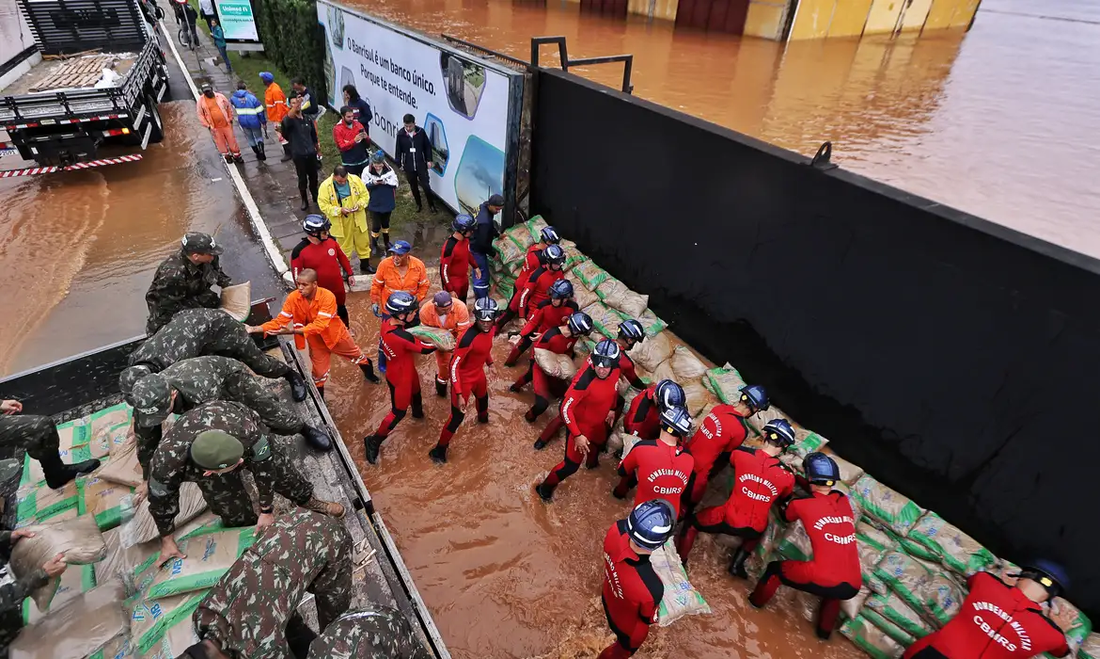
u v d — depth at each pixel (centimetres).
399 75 953
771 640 403
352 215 717
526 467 520
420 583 423
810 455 389
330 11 1154
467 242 651
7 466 372
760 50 838
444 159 889
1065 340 330
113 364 496
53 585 328
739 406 439
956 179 439
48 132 920
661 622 356
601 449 519
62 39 1205
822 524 376
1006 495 383
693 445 443
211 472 323
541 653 385
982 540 406
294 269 598
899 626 381
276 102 1099
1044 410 350
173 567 336
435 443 538
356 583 363
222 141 1019
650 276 636
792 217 463
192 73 1589
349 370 621
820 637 403
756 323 530
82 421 459
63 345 618
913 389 418
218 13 1538
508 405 589
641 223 621
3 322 652
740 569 436
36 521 382
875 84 680
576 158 681
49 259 762
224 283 555
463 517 472
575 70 748
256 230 844
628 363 499
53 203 905
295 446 463
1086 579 358
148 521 366
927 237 377
